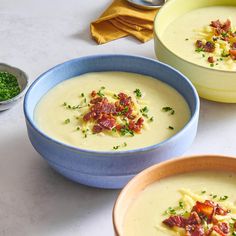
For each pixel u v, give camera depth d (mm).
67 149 1787
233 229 1605
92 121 2021
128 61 2254
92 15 2893
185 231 1596
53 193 1949
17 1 2996
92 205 1907
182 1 2625
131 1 2816
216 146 2133
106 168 1792
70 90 2186
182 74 2146
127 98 2105
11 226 1835
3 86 2389
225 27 2535
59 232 1818
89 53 2613
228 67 2289
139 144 1938
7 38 2717
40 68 2523
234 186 1751
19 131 2209
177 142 1837
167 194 1722
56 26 2807
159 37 2309
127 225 1638
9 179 2004
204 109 2309
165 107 2100
